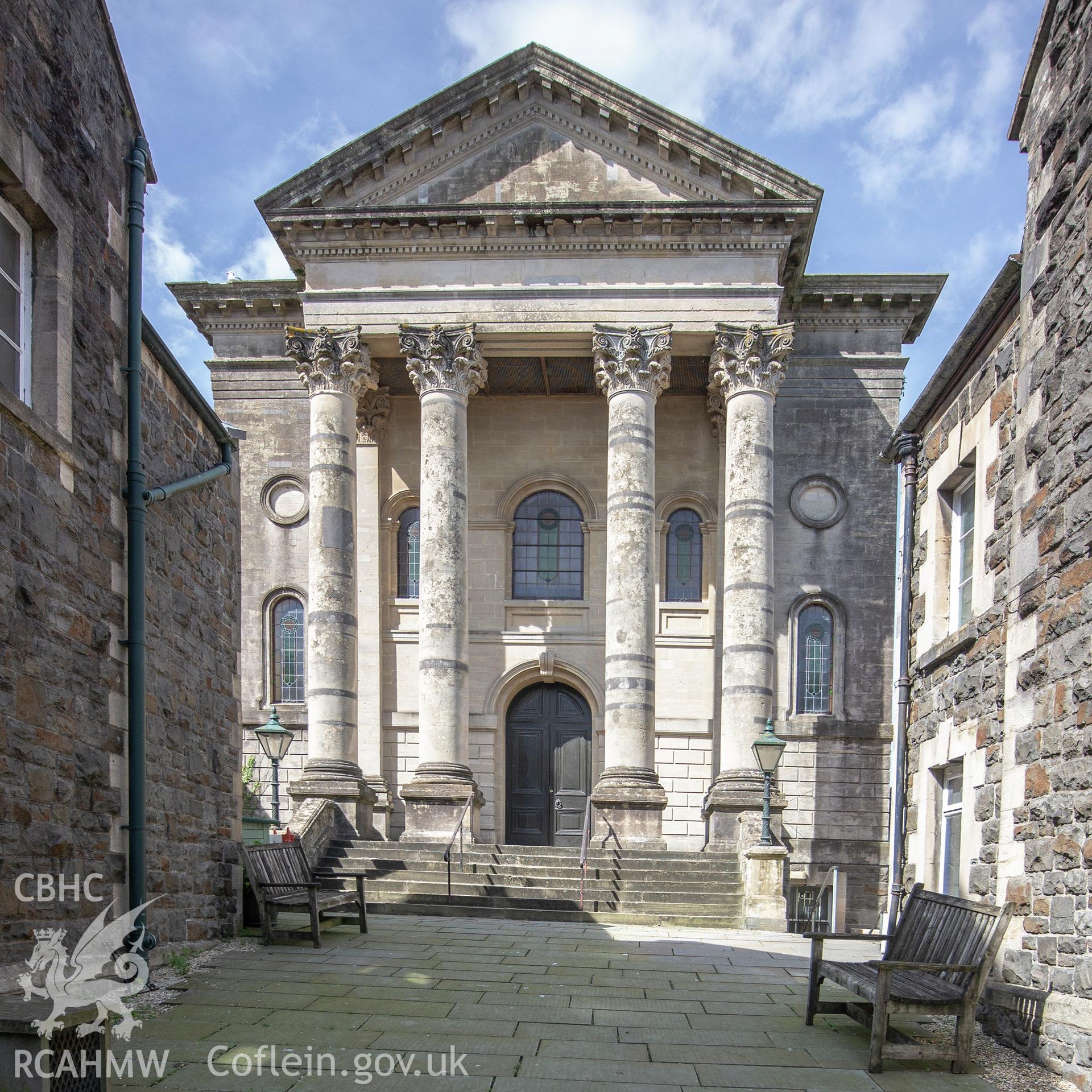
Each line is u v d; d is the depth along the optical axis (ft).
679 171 66.64
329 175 67.00
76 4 27.12
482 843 62.85
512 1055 22.16
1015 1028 23.62
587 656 74.02
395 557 75.77
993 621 29.55
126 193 30.19
